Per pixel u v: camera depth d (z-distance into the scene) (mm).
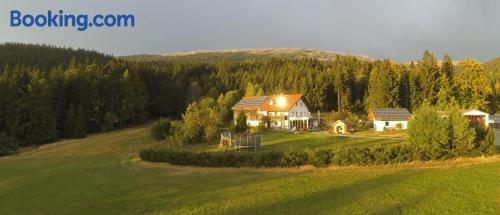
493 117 86438
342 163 35469
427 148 36375
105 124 103125
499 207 19609
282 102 97062
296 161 36031
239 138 57625
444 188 23594
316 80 128750
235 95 119438
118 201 24125
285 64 175625
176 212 20719
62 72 108750
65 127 91500
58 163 53125
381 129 82562
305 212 19609
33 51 154375
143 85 123750
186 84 143250
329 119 95562
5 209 25438
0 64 132500
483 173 27906
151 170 39344
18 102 83562
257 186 26391
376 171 31141
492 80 135250
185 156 40562
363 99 130125
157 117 129250
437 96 110375
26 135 82750
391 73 115125
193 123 65500
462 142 37094
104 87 106875
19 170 47875
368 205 20484
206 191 25688
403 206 20125
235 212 20188
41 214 22875
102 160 52719
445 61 121562
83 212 22156
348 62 157750
